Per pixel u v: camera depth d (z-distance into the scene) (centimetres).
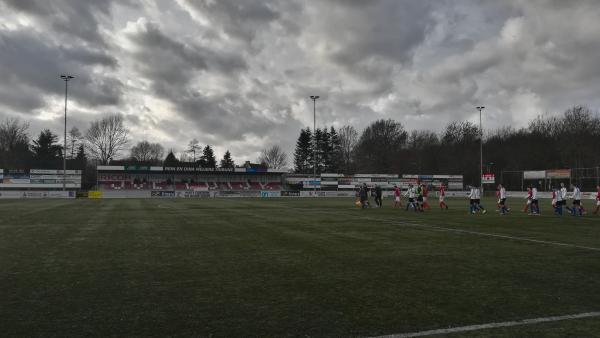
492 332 517
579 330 526
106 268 901
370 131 12106
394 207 3556
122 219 2181
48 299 654
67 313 583
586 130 7900
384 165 11538
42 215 2444
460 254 1098
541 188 7250
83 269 889
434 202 4825
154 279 797
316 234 1545
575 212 2612
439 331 519
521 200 5500
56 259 1009
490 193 7400
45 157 10581
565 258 1041
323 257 1047
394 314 584
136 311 593
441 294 691
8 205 3669
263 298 663
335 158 11912
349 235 1516
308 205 3881
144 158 12525
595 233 1606
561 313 595
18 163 9675
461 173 9869
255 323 543
